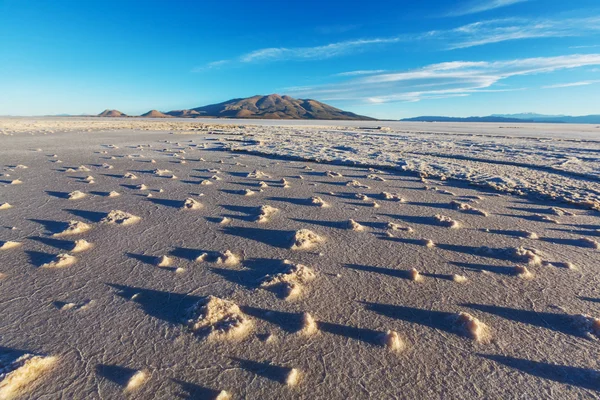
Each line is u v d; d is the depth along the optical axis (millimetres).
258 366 2611
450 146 21844
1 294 3582
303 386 2420
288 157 15562
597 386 2467
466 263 4477
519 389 2438
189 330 3000
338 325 3131
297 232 5258
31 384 2414
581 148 20688
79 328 3027
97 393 2340
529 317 3293
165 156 15398
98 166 12258
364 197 8094
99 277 3973
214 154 16594
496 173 11414
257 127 52188
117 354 2713
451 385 2459
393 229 5820
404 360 2697
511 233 5695
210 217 6402
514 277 4078
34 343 2824
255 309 3357
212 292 3674
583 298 3637
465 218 6555
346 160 14281
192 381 2451
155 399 2291
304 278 3941
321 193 8578
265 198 7973
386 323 3168
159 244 5008
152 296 3578
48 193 8070
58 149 17438
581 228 6004
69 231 5359
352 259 4566
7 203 6996
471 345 2883
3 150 16453
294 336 2959
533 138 31109
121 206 7074
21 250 4715
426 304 3490
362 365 2637
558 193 8445
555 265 4406
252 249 4887
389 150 18969
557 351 2826
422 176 11164
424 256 4688
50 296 3557
